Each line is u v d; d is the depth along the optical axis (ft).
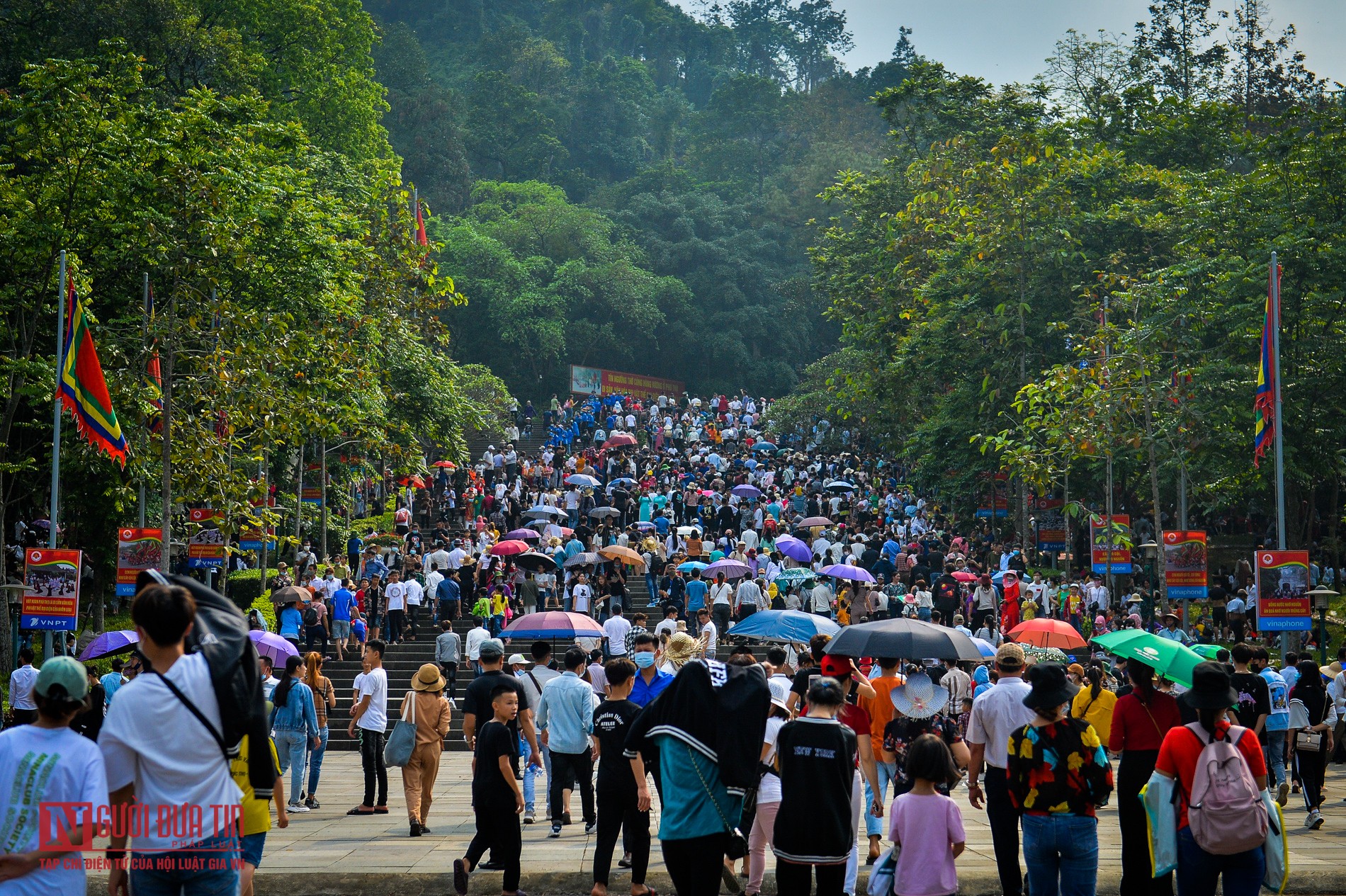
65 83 115.24
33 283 122.31
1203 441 145.38
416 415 177.99
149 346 114.21
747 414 336.70
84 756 27.94
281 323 121.90
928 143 246.27
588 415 304.50
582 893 53.62
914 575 155.74
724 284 442.09
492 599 147.02
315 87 233.55
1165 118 220.43
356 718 75.87
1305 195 160.45
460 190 463.83
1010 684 48.60
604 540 183.21
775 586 151.43
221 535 115.03
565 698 65.46
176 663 28.35
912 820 40.01
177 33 170.60
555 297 388.78
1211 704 40.65
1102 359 145.59
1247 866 40.96
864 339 226.38
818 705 40.24
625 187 502.38
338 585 138.31
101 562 141.90
